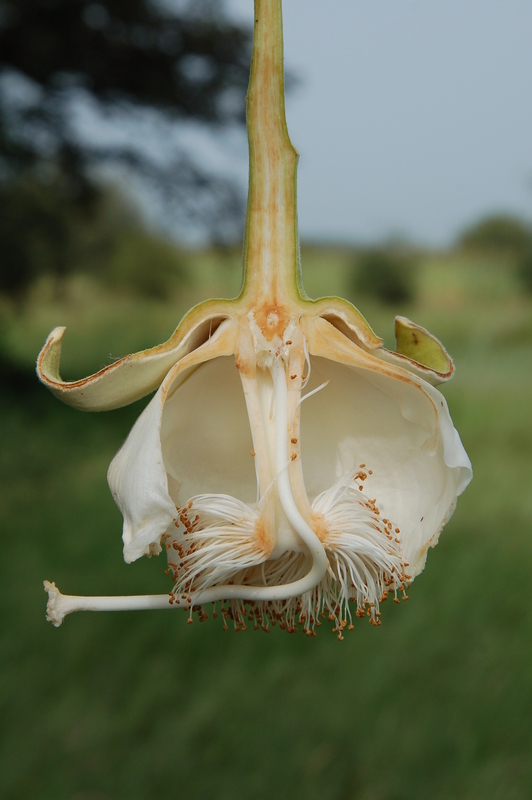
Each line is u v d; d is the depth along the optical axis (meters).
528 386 12.63
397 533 1.29
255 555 1.18
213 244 17.34
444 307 28.44
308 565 1.25
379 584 1.27
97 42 14.31
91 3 13.54
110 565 5.29
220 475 1.33
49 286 21.59
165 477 1.08
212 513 1.20
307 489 1.35
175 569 1.25
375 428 1.33
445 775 3.30
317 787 3.25
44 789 3.18
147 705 3.71
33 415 9.78
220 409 1.31
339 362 1.31
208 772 3.33
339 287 31.55
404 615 4.43
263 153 1.17
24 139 15.28
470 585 4.80
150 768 3.32
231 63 15.20
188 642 4.18
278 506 1.18
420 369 1.24
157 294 28.77
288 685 3.82
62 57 14.24
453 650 4.10
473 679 3.83
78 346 16.36
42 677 3.90
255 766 3.34
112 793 3.20
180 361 1.17
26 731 3.51
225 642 4.17
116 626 4.32
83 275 24.78
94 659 4.07
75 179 16.62
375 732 3.51
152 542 1.08
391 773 3.30
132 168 16.39
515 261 30.77
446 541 5.73
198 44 14.59
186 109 15.46
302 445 1.36
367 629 4.30
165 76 14.98
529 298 28.55
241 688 3.80
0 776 3.23
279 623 1.30
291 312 1.20
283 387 1.19
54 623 1.13
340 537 1.22
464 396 11.25
